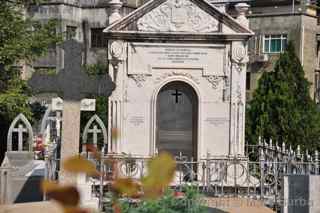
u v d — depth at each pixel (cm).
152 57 2127
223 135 2134
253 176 2044
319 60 5334
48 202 1388
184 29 2109
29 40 3077
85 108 2239
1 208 1323
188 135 2156
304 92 3681
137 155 2114
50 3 4950
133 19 2112
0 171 1788
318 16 5353
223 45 2127
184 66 2127
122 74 2123
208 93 2134
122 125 2117
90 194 1525
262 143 2641
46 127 3359
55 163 1761
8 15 3077
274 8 5541
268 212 1622
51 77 1698
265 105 3528
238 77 2125
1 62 2994
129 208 884
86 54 5106
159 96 2153
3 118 3161
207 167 1942
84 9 5112
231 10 5419
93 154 477
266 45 5256
